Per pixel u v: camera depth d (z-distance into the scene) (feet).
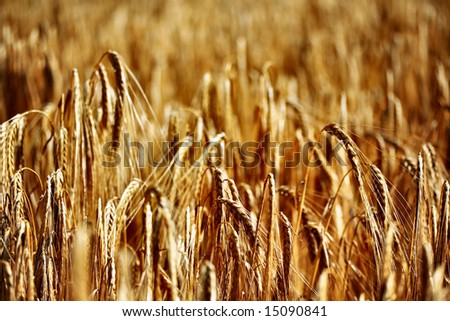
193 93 19.30
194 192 9.37
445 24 21.85
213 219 8.91
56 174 8.44
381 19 23.84
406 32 21.76
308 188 11.27
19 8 24.71
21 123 9.79
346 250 9.85
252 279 7.88
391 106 13.65
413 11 22.88
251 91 15.85
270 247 7.70
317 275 9.17
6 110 15.21
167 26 24.18
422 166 8.50
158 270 8.12
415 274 8.02
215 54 21.90
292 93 16.74
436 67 17.61
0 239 7.83
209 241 9.17
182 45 21.54
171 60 21.25
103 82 9.78
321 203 11.30
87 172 9.63
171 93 18.97
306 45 21.39
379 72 19.47
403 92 17.85
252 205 9.55
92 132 9.52
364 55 20.93
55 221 8.29
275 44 22.74
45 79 15.28
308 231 9.34
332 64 20.24
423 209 8.70
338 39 21.63
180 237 8.87
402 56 19.63
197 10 27.58
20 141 9.82
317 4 26.84
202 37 21.99
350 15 24.73
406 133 14.80
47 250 7.96
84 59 19.97
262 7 28.30
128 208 9.55
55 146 9.61
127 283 8.50
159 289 8.16
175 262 7.55
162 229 9.01
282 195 10.18
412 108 16.97
